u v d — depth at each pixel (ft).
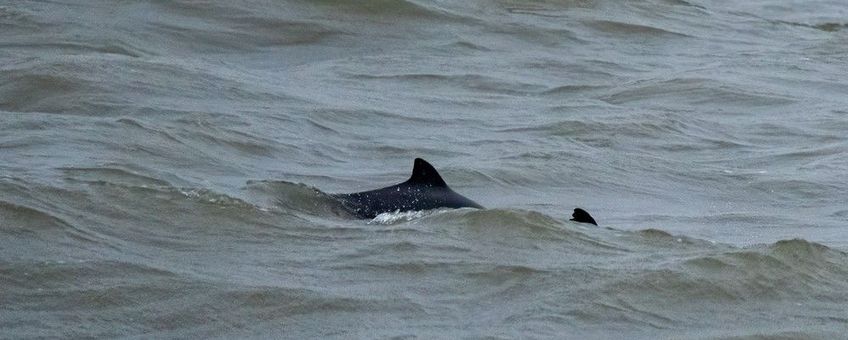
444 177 221.05
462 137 261.03
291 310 130.11
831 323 137.49
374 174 221.87
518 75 337.11
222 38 362.33
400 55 355.56
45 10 360.48
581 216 166.61
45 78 268.41
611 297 138.10
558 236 155.94
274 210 159.63
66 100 258.78
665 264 147.43
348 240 151.43
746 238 190.80
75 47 328.08
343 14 388.37
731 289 143.33
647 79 334.24
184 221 154.61
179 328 125.29
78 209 154.71
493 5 409.69
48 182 163.22
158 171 198.90
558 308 134.62
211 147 223.10
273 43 365.40
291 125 255.29
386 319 129.29
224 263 142.51
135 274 136.46
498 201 210.79
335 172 222.07
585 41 385.70
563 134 269.23
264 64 341.62
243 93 281.33
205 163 212.84
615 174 234.38
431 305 133.69
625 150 261.24
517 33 387.14
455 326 128.77
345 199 167.63
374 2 395.55
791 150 266.36
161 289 133.08
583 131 271.28
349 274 140.56
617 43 387.96
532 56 361.71
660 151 262.47
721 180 236.84
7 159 193.67
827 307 142.20
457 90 316.19
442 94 309.22
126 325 125.08
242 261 143.54
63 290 131.13
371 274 140.87
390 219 160.97
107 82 270.67
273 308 130.31
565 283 140.67
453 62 348.79
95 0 376.68
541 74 340.80
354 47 368.07
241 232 152.76
